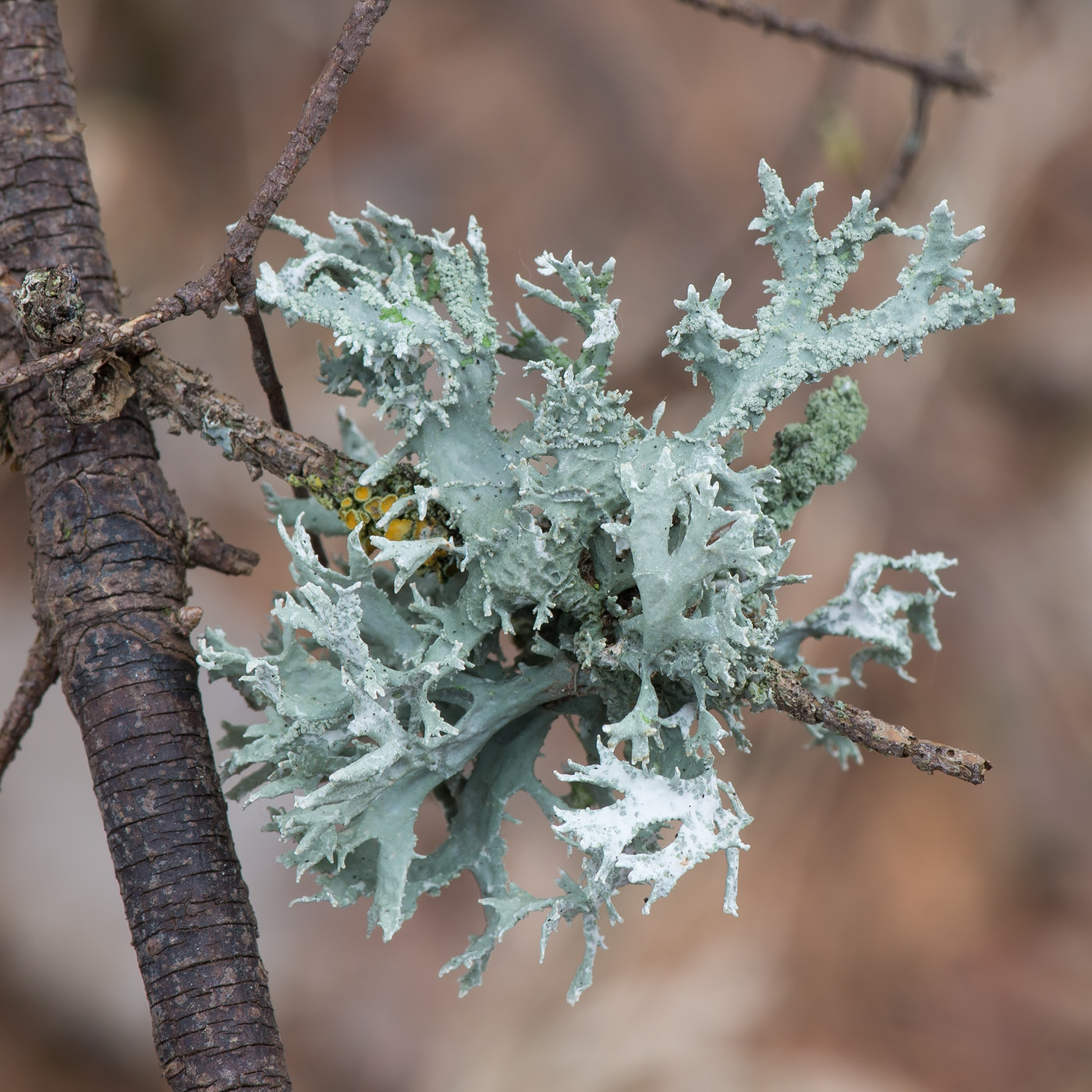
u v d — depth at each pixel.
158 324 0.35
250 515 0.63
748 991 0.53
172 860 0.35
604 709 0.35
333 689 0.35
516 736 0.36
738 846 0.34
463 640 0.35
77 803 0.57
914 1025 0.53
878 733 0.34
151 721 0.35
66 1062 0.52
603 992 0.53
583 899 0.34
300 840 0.34
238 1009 0.35
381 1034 0.54
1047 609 0.63
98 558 0.36
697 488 0.34
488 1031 0.53
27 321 0.35
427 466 0.35
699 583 0.34
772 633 0.35
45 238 0.36
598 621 0.35
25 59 0.37
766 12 0.41
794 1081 0.51
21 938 0.54
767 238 0.35
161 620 0.36
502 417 0.54
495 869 0.35
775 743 0.59
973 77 0.42
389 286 0.35
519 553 0.34
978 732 0.61
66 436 0.36
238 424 0.35
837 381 0.36
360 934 0.56
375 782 0.34
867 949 0.55
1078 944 0.55
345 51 0.34
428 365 0.35
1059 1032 0.53
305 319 0.34
